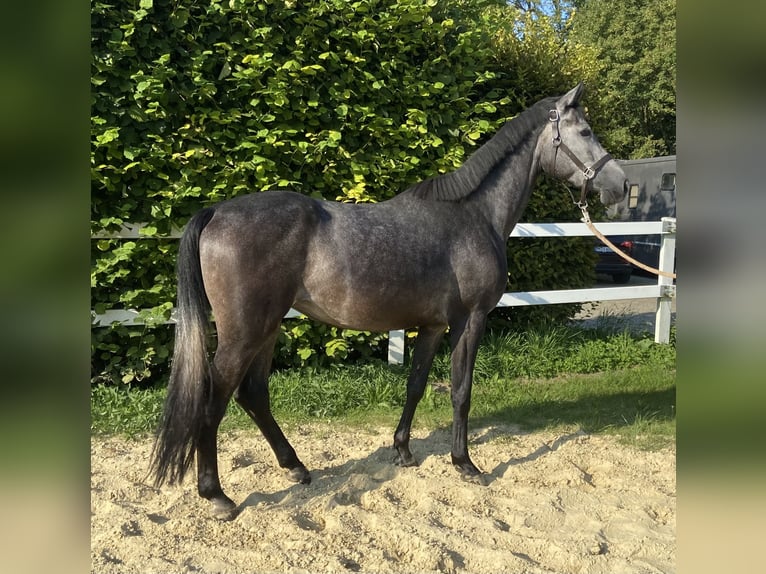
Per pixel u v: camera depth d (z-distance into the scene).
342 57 5.27
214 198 4.97
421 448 4.14
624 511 3.29
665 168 15.49
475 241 3.54
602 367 6.30
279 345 5.38
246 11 4.87
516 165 3.78
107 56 4.56
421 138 5.61
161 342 5.15
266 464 3.81
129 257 4.84
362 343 5.70
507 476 3.75
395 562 2.75
